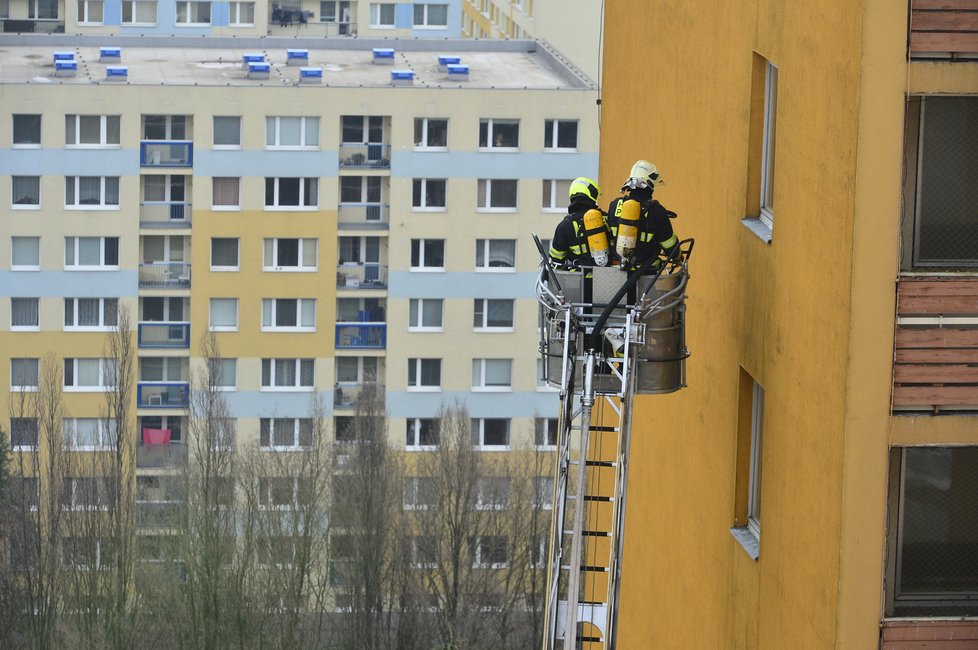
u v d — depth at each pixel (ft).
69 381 482.69
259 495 404.77
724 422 109.19
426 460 429.79
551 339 98.58
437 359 493.36
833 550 84.64
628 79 143.54
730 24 108.17
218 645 388.57
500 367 495.41
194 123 473.67
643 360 97.76
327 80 490.08
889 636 83.97
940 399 82.07
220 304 485.97
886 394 82.12
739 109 106.11
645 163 98.53
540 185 484.33
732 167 107.86
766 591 98.37
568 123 482.69
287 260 485.15
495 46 535.19
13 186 470.80
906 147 82.53
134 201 475.31
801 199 90.33
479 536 421.59
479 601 411.75
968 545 84.74
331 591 425.28
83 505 391.04
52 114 467.52
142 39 520.42
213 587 387.14
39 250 474.90
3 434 423.64
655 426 130.00
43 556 396.37
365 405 411.13
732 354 107.14
